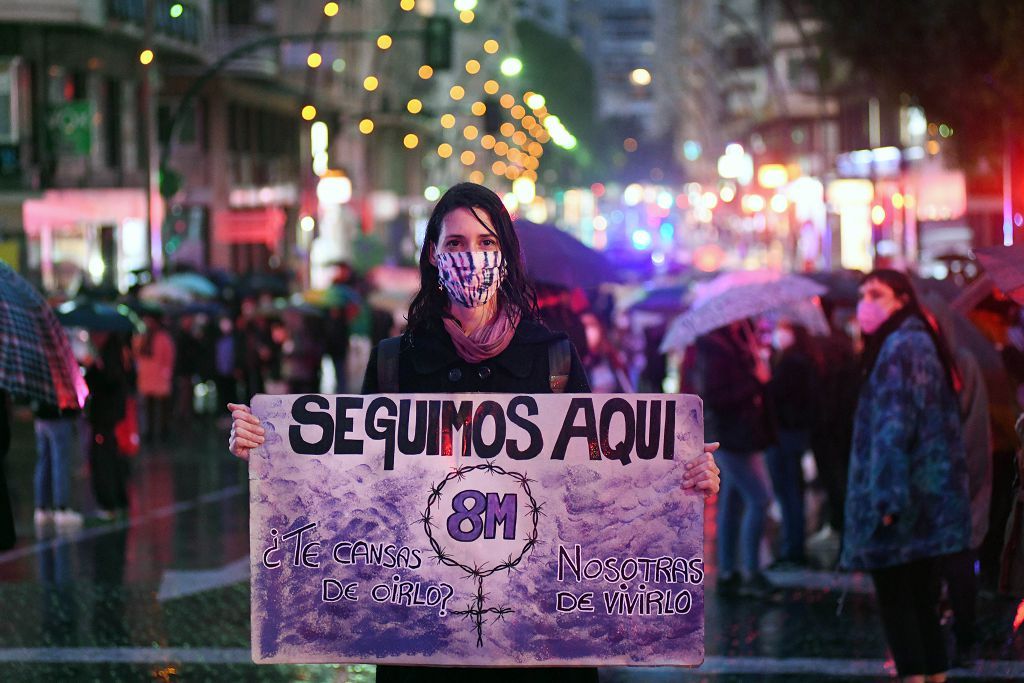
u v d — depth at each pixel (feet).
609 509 15.58
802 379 41.63
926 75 85.25
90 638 32.68
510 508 15.62
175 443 81.66
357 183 246.47
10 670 29.73
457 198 15.57
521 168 393.70
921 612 25.67
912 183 150.41
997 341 37.65
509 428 15.61
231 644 32.01
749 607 36.14
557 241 40.27
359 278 99.04
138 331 55.26
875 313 25.62
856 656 30.53
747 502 37.70
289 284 132.98
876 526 25.00
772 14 280.31
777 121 293.84
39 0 126.82
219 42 171.83
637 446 15.57
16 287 23.65
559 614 15.61
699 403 15.56
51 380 23.53
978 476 30.30
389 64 274.36
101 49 141.49
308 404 15.74
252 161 192.95
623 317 96.84
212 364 95.55
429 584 15.67
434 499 15.66
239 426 15.66
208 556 43.91
